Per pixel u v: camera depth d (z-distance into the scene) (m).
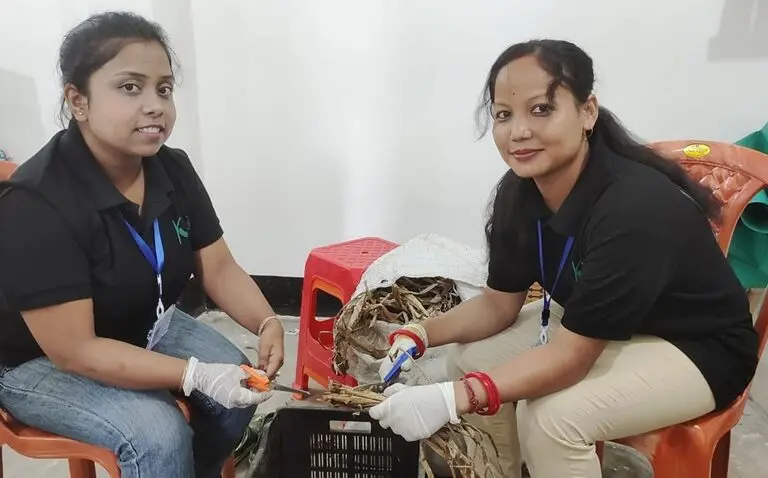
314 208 2.55
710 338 1.25
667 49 2.18
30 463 1.80
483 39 2.26
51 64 2.39
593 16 2.18
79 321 1.17
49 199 1.14
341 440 1.26
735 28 2.11
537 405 1.22
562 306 1.37
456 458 1.16
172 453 1.18
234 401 1.23
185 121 2.49
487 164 2.38
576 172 1.24
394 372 1.35
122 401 1.20
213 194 2.59
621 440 1.27
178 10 2.34
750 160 1.50
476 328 1.48
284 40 2.36
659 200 1.15
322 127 2.45
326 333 2.05
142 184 1.32
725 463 1.45
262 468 1.35
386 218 2.53
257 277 2.67
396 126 2.41
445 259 1.80
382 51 2.33
